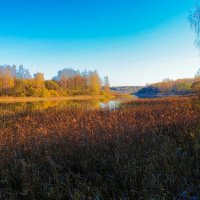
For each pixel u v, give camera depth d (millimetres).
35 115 13891
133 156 4785
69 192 3672
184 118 8164
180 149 5262
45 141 6160
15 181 4344
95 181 4113
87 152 5168
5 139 6969
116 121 8469
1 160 5102
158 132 7004
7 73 71875
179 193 3541
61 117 11688
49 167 4590
